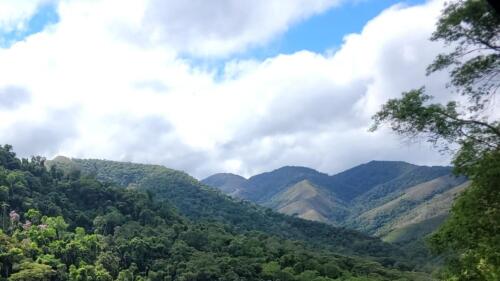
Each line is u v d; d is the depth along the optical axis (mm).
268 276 170875
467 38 26844
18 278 129875
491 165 25000
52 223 175000
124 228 192875
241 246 198875
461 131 27625
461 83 27703
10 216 172500
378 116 29109
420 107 27672
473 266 29016
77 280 140000
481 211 25953
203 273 162250
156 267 168125
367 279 165000
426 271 197000
